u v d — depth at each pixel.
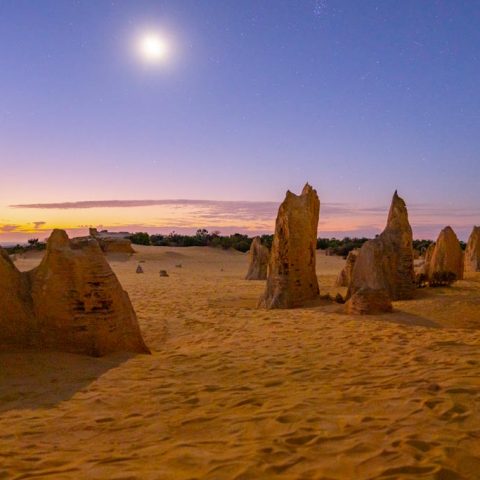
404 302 14.58
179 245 61.12
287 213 15.28
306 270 15.55
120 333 8.33
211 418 5.00
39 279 8.01
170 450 4.11
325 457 3.84
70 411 5.37
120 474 3.61
